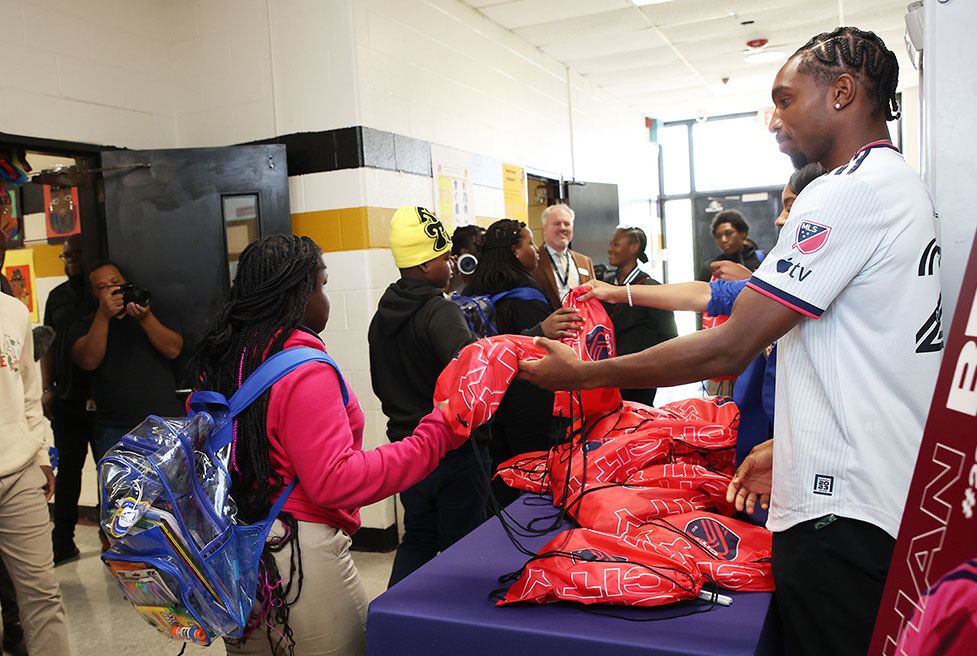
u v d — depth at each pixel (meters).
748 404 1.70
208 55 4.17
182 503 1.23
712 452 1.83
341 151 3.84
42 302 4.55
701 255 9.61
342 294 3.90
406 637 1.33
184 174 3.77
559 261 4.68
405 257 2.45
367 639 1.37
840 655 1.16
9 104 3.38
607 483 1.71
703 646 1.14
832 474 1.16
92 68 3.78
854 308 1.15
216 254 3.79
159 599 1.22
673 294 1.89
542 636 1.22
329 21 3.84
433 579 1.47
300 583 1.33
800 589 1.19
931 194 1.30
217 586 1.23
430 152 4.45
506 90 5.57
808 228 1.15
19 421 2.24
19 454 2.20
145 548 1.20
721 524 1.48
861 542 1.13
